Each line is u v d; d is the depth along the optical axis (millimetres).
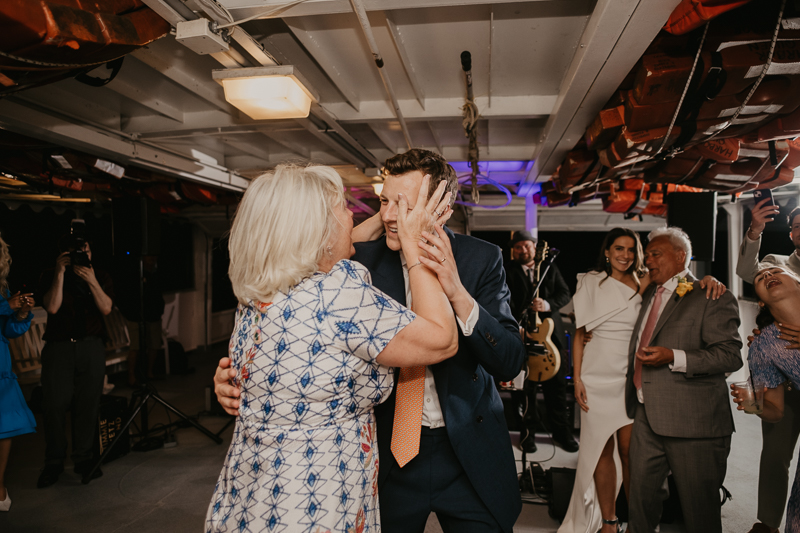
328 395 849
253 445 868
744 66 1665
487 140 3904
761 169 2713
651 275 2104
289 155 4230
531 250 3656
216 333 8352
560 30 1986
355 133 3594
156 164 3455
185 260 7754
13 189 4539
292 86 2066
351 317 864
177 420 4227
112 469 3201
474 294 1229
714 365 1806
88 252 3131
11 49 1237
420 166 1128
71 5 1248
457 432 1119
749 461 3236
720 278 5715
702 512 1874
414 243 967
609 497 2182
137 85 2518
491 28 1867
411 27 1985
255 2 1543
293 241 861
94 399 3127
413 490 1162
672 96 1804
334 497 833
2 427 2541
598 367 2164
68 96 2557
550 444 3635
